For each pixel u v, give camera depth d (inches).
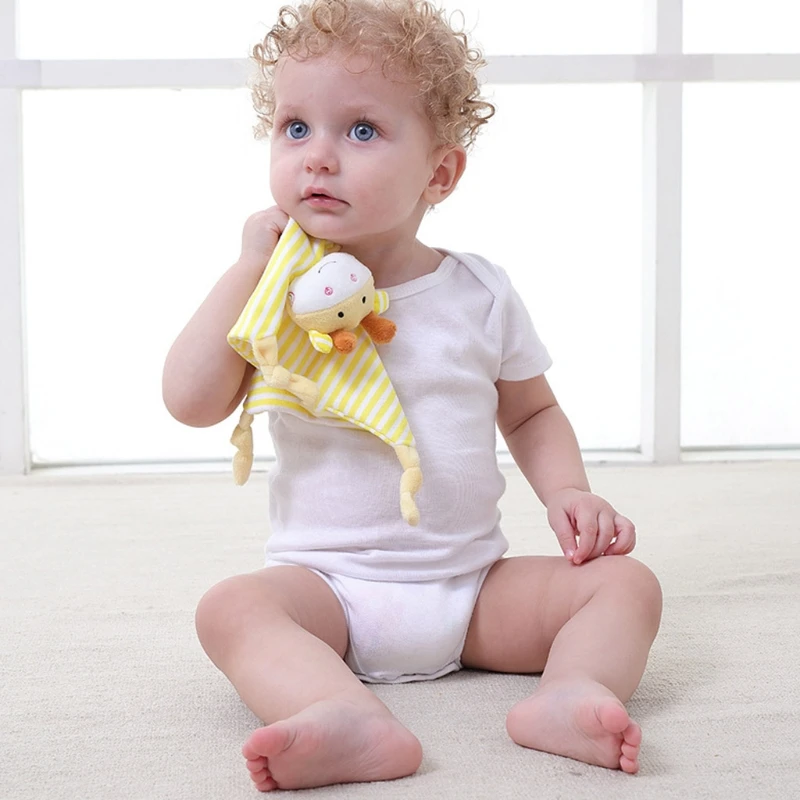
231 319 48.4
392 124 47.8
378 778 37.3
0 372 110.9
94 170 115.3
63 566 70.9
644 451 117.3
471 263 53.7
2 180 109.0
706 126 117.0
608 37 119.8
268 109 54.7
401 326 50.4
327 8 48.3
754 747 40.1
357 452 48.8
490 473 51.3
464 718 43.4
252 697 40.8
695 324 119.7
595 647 42.6
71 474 111.4
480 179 117.5
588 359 120.3
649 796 35.7
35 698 46.6
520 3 118.8
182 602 62.0
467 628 49.2
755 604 60.2
